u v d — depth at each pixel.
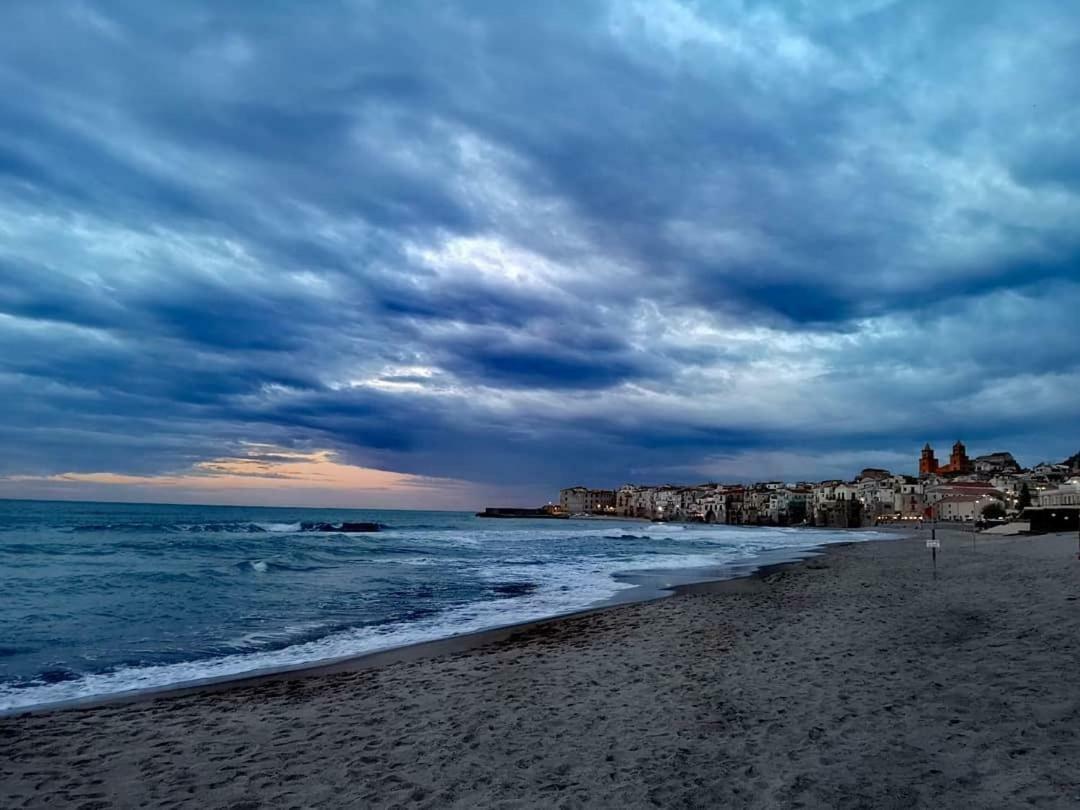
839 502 141.38
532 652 11.86
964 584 18.27
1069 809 4.32
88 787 5.91
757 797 4.95
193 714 8.34
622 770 5.73
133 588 21.62
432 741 6.89
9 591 20.34
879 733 6.16
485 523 145.50
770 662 9.71
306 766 6.30
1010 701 6.73
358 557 37.78
